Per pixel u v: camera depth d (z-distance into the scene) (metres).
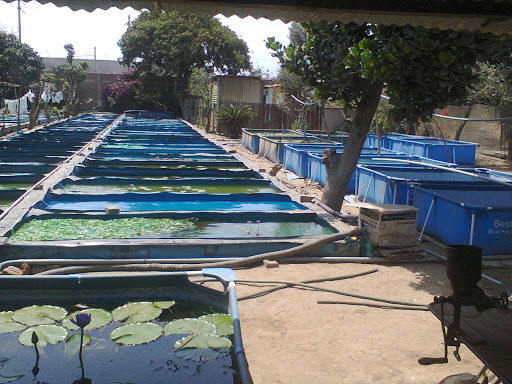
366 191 9.84
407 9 2.94
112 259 5.81
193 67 36.09
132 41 35.03
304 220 7.99
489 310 2.78
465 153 15.58
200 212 7.82
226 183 11.24
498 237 6.68
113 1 2.90
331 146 14.66
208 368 3.37
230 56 35.09
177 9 3.01
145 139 19.28
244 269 5.83
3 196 8.96
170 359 3.47
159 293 4.37
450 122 19.03
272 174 12.38
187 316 4.15
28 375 3.22
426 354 3.93
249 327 4.33
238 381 3.26
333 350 3.96
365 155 12.36
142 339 3.68
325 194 8.69
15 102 23.44
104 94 43.75
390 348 4.02
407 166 10.80
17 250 5.73
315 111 24.38
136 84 40.00
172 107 39.03
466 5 2.97
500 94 15.12
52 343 3.59
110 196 8.98
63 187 10.11
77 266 5.50
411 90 6.24
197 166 13.63
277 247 6.29
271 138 18.42
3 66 30.66
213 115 28.86
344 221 7.80
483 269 6.23
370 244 6.45
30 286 4.20
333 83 7.51
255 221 7.90
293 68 8.12
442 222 7.28
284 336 4.19
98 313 4.07
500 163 16.78
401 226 6.48
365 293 5.23
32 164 11.91
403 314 4.71
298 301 4.95
